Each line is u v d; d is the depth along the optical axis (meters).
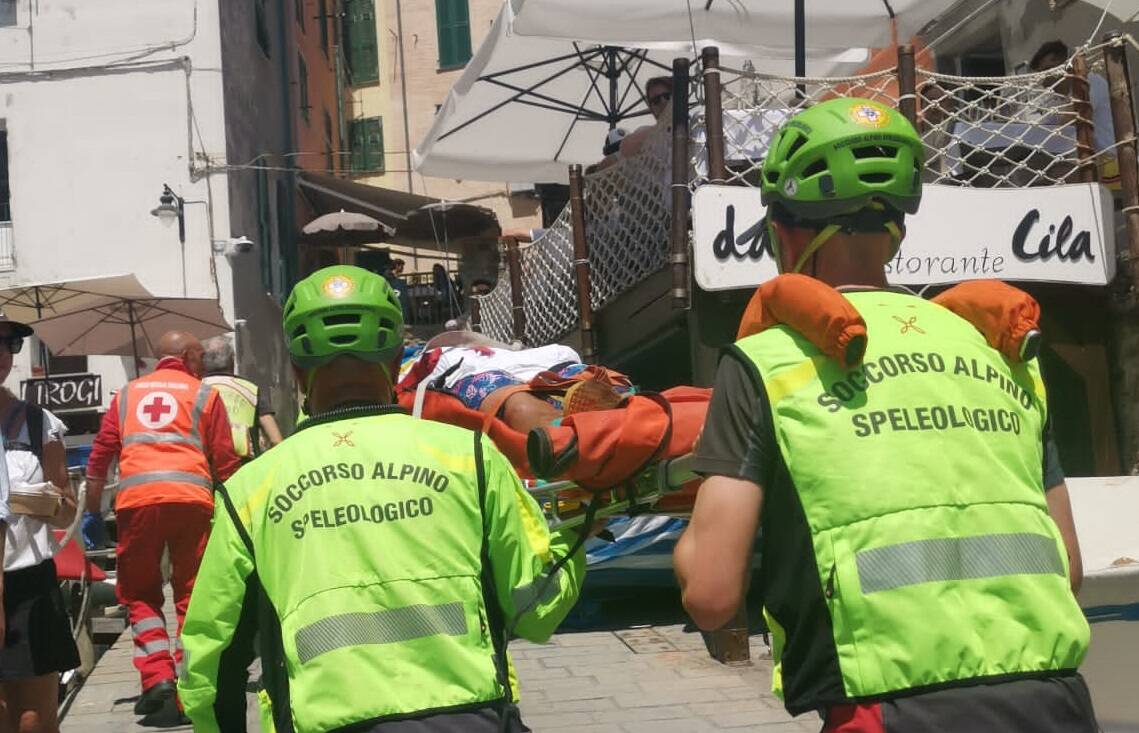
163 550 6.29
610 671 6.66
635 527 7.84
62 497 4.82
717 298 8.05
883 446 2.09
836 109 2.33
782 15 10.69
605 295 10.24
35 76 19.06
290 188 24.17
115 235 18.89
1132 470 7.95
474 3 33.38
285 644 2.49
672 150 8.02
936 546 2.05
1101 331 8.20
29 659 4.59
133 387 6.40
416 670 2.44
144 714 6.35
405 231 24.30
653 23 10.55
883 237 2.35
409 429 2.67
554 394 4.55
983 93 8.29
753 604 7.84
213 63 19.08
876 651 2.01
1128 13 9.23
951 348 2.21
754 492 2.13
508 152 13.34
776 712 5.76
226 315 18.72
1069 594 2.12
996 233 7.83
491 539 2.62
